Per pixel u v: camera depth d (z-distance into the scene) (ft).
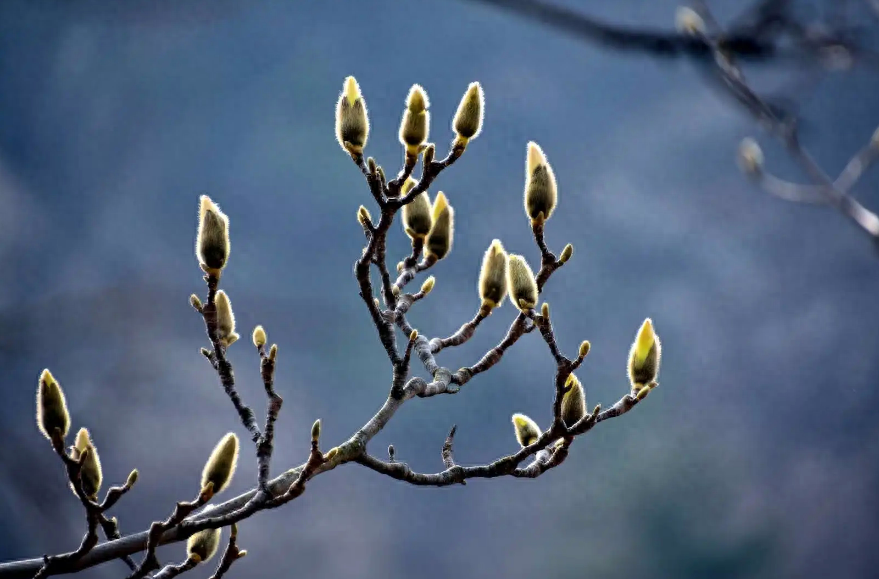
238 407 8.25
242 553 8.21
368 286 8.36
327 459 8.20
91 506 8.10
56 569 8.11
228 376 8.28
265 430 8.20
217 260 8.31
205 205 8.32
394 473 8.26
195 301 8.32
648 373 8.36
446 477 8.30
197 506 8.12
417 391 8.35
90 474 8.25
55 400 8.13
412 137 8.34
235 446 8.16
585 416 8.35
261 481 8.16
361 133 8.34
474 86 8.33
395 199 8.34
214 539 8.21
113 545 8.13
